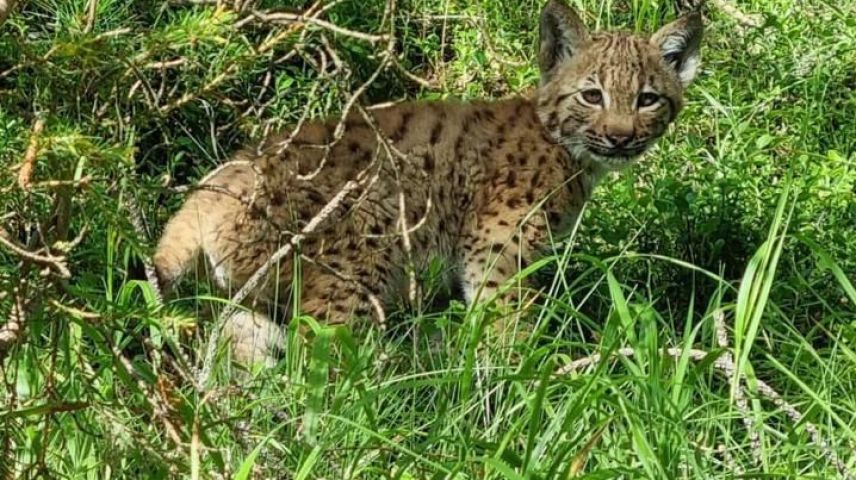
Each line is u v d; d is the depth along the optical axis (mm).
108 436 4969
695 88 10000
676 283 8141
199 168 8227
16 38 4609
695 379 5723
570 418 5188
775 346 7094
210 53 6281
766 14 10516
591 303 8008
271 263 6113
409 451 5062
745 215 8555
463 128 8031
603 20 10953
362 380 5980
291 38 4730
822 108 10016
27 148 4297
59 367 5535
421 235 7777
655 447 5344
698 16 8523
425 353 6855
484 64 9852
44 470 4789
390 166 7488
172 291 7047
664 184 8617
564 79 8258
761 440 5590
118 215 4473
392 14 4672
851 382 6465
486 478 5262
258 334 7348
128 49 4695
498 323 7695
